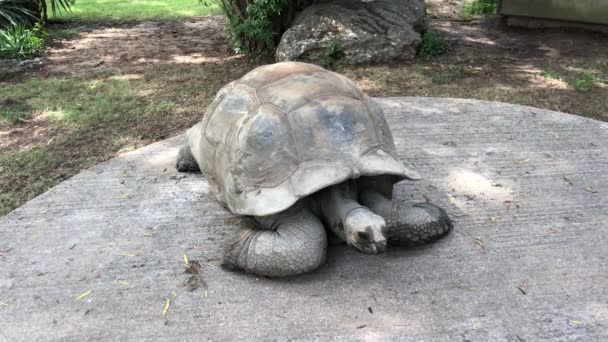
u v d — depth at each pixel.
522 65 3.50
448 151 2.19
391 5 3.82
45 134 2.48
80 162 2.20
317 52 3.50
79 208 1.82
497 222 1.70
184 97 2.96
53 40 4.35
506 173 2.01
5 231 1.70
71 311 1.36
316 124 1.41
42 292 1.43
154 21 5.16
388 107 2.69
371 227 1.25
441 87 3.06
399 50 3.55
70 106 2.83
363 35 3.53
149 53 3.96
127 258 1.56
